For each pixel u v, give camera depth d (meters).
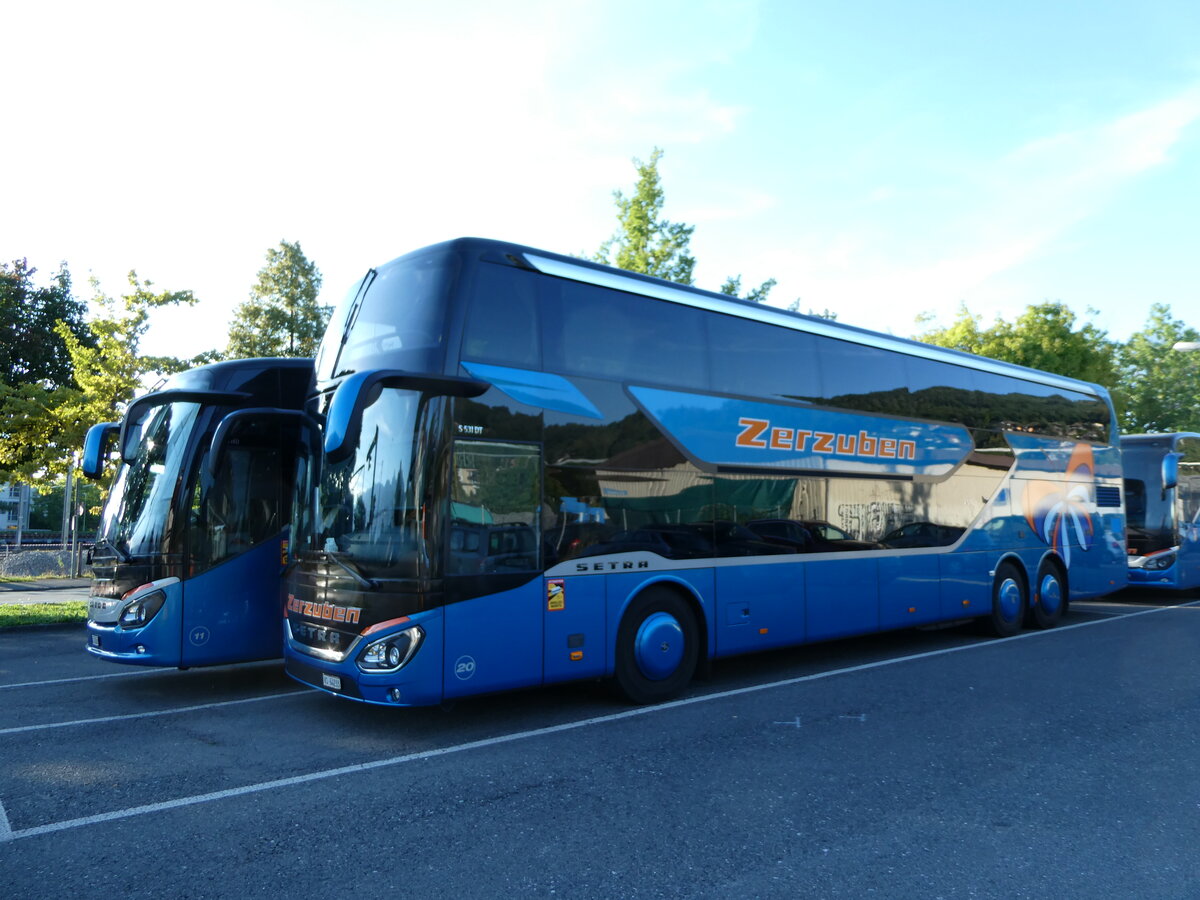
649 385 8.19
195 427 8.92
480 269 7.11
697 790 5.45
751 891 3.97
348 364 7.46
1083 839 4.61
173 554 8.57
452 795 5.39
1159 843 4.55
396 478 6.73
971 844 4.54
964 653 10.85
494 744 6.62
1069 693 8.30
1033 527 12.86
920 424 11.11
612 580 7.66
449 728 7.16
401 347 7.01
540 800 5.27
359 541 6.82
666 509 8.16
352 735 6.96
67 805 5.24
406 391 6.84
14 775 5.88
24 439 23.00
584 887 4.03
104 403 21.38
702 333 8.76
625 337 8.08
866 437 10.33
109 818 5.00
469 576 6.72
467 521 6.77
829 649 11.43
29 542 47.62
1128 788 5.46
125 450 8.55
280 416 8.45
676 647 8.17
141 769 6.01
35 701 8.48
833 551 9.74
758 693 8.43
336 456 6.11
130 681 9.61
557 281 7.63
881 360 10.75
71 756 6.36
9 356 36.78
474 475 6.84
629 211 19.50
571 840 4.61
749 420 9.02
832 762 6.05
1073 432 14.03
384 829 4.79
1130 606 16.73
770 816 4.96
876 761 6.06
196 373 9.34
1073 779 5.65
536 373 7.33
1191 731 6.85
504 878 4.13
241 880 4.12
